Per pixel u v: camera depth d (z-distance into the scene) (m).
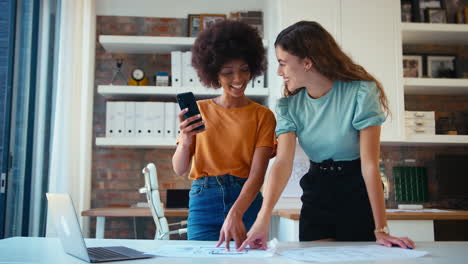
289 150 1.48
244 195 1.43
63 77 3.29
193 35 4.10
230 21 1.71
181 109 1.43
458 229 3.83
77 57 3.67
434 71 4.06
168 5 4.22
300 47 1.44
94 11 4.05
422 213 3.06
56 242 1.30
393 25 3.67
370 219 1.47
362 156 1.42
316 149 1.53
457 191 3.85
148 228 4.00
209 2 4.25
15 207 2.56
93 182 4.01
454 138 3.68
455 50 4.20
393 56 3.64
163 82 3.89
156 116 3.76
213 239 1.57
